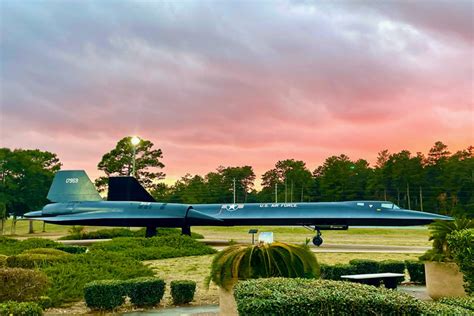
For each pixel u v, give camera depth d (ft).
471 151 458.09
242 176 567.59
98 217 135.64
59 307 44.24
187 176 562.25
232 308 31.22
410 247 116.88
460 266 36.29
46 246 96.07
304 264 30.68
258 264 30.91
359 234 202.18
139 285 44.11
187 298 45.91
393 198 481.05
